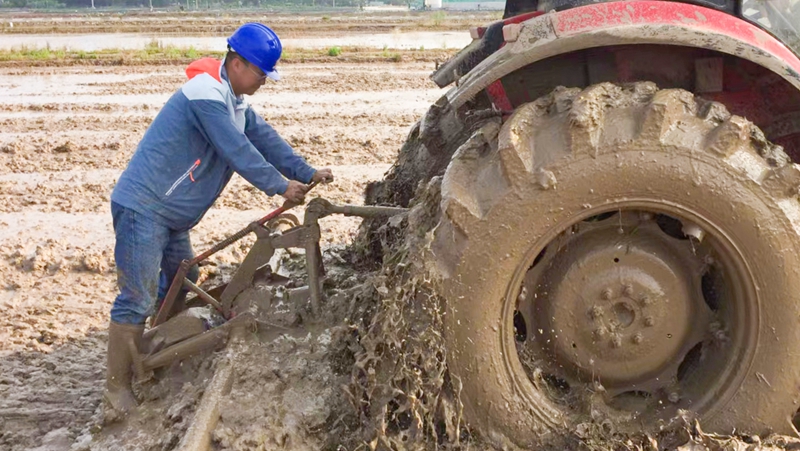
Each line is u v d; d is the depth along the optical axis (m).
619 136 2.72
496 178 2.81
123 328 3.69
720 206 2.74
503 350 2.90
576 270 2.93
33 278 5.46
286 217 3.96
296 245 3.80
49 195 7.21
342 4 67.50
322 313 3.77
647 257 2.91
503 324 2.88
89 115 11.12
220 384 3.33
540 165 2.75
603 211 2.79
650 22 2.79
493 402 2.92
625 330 2.94
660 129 2.72
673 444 2.94
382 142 9.04
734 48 2.77
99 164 8.30
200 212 3.82
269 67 3.73
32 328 4.73
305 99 12.26
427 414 2.93
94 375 4.23
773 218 2.73
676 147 2.71
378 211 3.78
